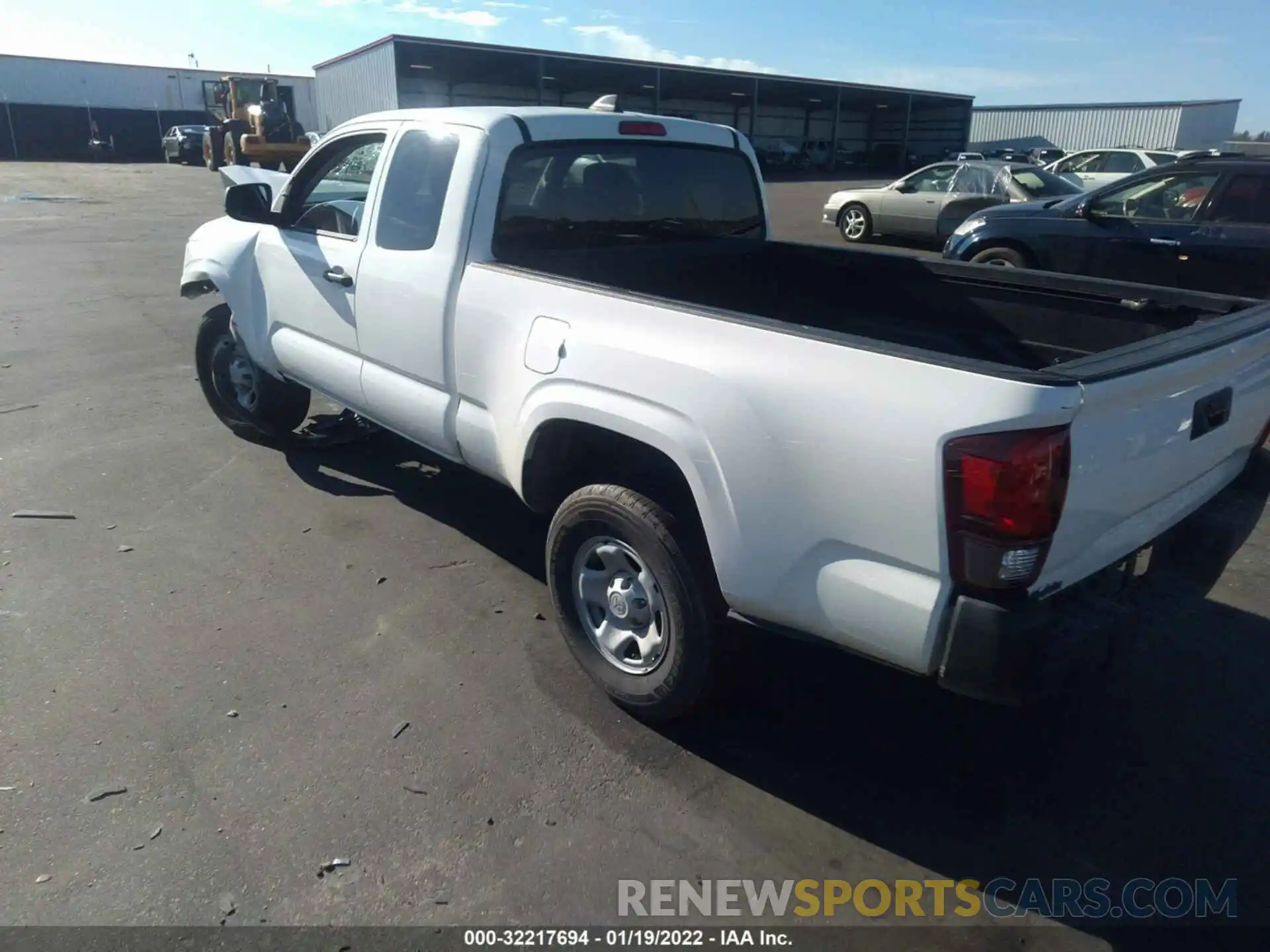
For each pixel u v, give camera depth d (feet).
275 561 13.97
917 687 11.33
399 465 17.78
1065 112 140.15
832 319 14.25
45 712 10.36
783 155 151.02
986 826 9.14
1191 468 8.98
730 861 8.66
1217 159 25.67
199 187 86.69
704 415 8.71
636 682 10.25
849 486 7.82
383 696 10.80
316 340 15.08
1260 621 12.88
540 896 8.21
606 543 10.21
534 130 12.16
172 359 24.94
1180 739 10.44
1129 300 11.04
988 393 7.00
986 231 29.68
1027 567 7.27
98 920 7.78
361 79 118.62
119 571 13.55
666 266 13.98
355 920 7.89
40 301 31.91
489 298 11.30
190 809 9.01
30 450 18.16
